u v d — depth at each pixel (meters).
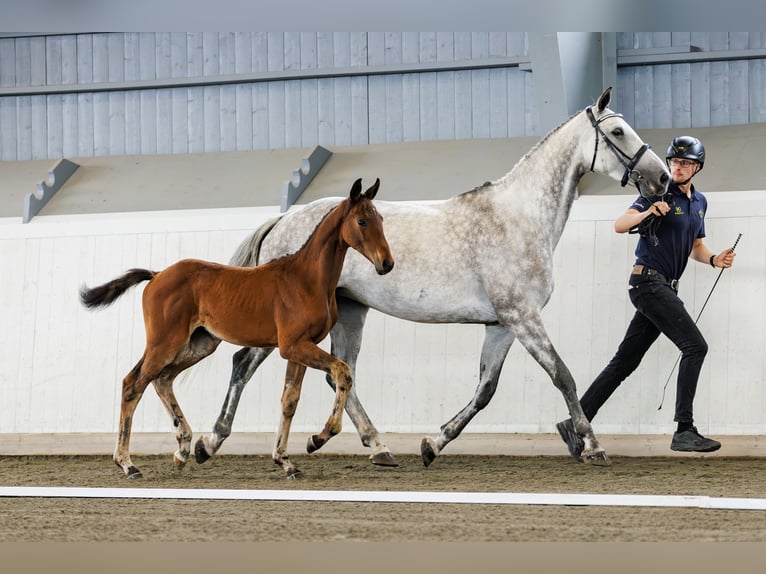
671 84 12.59
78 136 14.94
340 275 8.96
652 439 10.66
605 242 11.39
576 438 9.38
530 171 9.29
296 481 8.69
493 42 13.20
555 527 5.99
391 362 11.78
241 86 14.29
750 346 10.84
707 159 11.91
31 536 5.81
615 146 9.12
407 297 9.34
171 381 9.48
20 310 12.92
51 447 12.17
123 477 9.35
